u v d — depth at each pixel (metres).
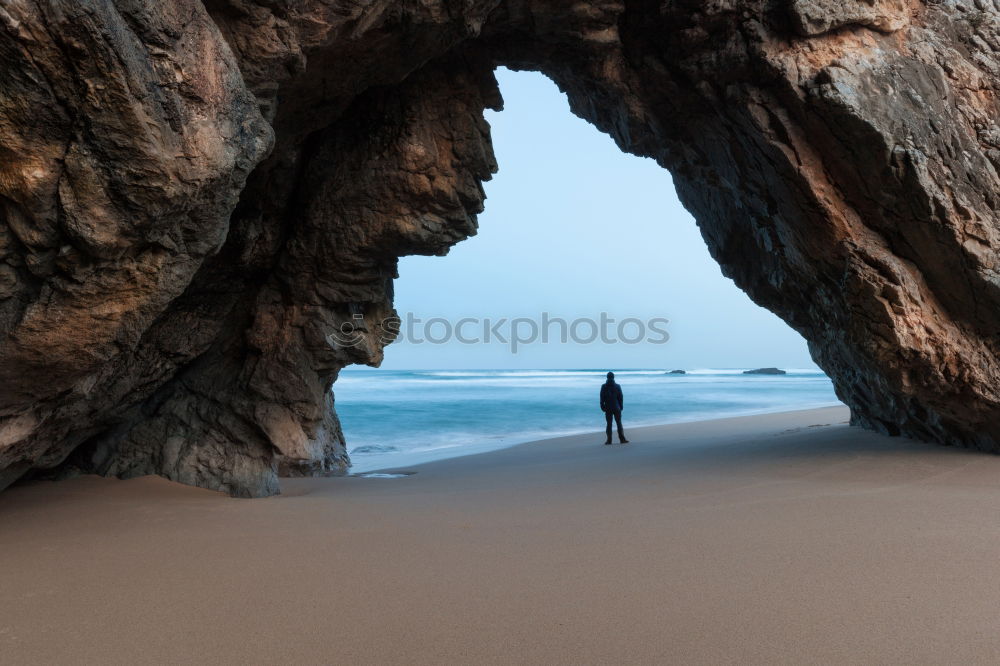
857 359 8.60
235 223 7.45
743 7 7.46
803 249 8.17
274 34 5.13
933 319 7.43
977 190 7.21
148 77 3.64
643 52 8.27
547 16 7.61
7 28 3.06
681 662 2.71
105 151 3.56
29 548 4.36
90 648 2.88
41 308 3.83
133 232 3.87
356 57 6.20
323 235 7.70
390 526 5.04
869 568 3.78
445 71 7.60
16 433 4.50
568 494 6.48
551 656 2.79
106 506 5.61
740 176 8.63
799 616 3.14
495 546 4.43
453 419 23.81
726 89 7.79
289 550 4.36
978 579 3.57
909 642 2.84
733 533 4.62
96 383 5.15
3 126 3.27
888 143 7.04
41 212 3.51
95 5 3.26
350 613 3.26
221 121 4.27
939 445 8.38
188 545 4.47
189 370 7.83
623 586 3.59
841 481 6.56
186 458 7.21
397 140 7.38
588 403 32.41
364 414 25.84
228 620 3.18
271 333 8.02
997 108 7.52
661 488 6.61
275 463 7.82
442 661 2.75
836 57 7.42
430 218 7.66
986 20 7.89
